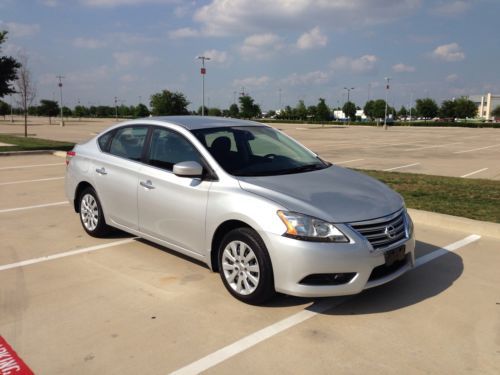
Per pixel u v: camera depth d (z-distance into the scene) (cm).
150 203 488
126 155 537
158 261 509
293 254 362
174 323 369
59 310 391
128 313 386
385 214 392
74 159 612
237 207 396
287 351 329
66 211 748
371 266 370
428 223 664
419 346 337
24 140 2197
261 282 383
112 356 322
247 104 7038
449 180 1025
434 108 10488
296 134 3719
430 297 421
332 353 327
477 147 2311
